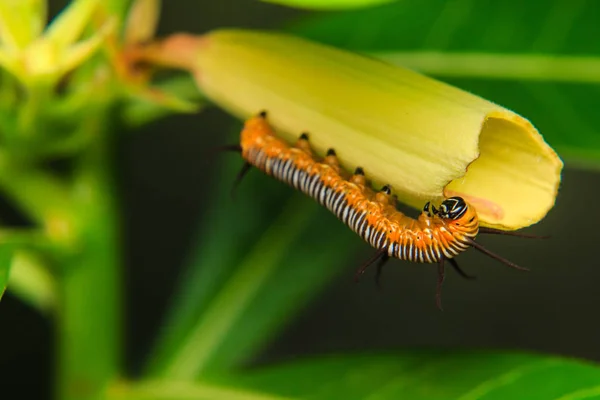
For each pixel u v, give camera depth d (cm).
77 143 29
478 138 26
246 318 32
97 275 31
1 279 26
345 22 31
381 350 29
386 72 26
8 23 27
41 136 28
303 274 32
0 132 29
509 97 30
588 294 50
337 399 29
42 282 32
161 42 28
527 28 30
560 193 50
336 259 33
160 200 51
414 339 51
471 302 51
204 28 49
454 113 26
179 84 30
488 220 26
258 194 33
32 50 27
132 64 28
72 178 30
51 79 27
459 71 30
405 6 31
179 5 49
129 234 51
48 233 30
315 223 33
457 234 26
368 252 49
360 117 26
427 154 26
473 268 50
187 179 51
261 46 27
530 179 26
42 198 30
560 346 51
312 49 27
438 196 26
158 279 51
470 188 26
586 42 30
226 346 32
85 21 27
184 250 51
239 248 33
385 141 26
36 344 50
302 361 29
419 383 28
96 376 31
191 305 32
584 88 30
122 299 31
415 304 51
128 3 29
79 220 30
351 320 51
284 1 25
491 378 27
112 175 30
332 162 27
